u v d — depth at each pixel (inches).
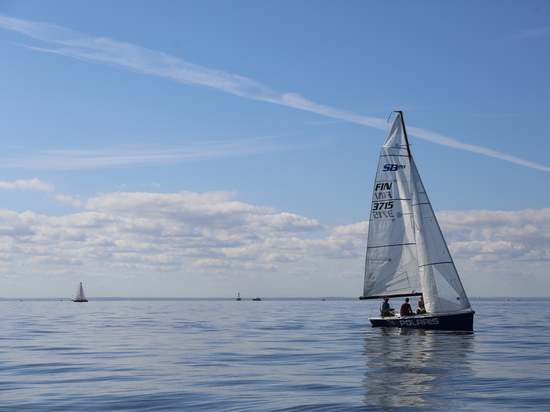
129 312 4315.9
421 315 1681.8
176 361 1090.1
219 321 2731.3
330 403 669.9
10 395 737.6
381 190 1797.5
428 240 1672.0
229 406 659.4
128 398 712.4
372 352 1197.1
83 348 1354.6
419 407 644.7
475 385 780.6
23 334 1830.7
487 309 5054.1
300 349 1301.7
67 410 644.1
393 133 1802.4
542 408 637.3
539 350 1227.2
